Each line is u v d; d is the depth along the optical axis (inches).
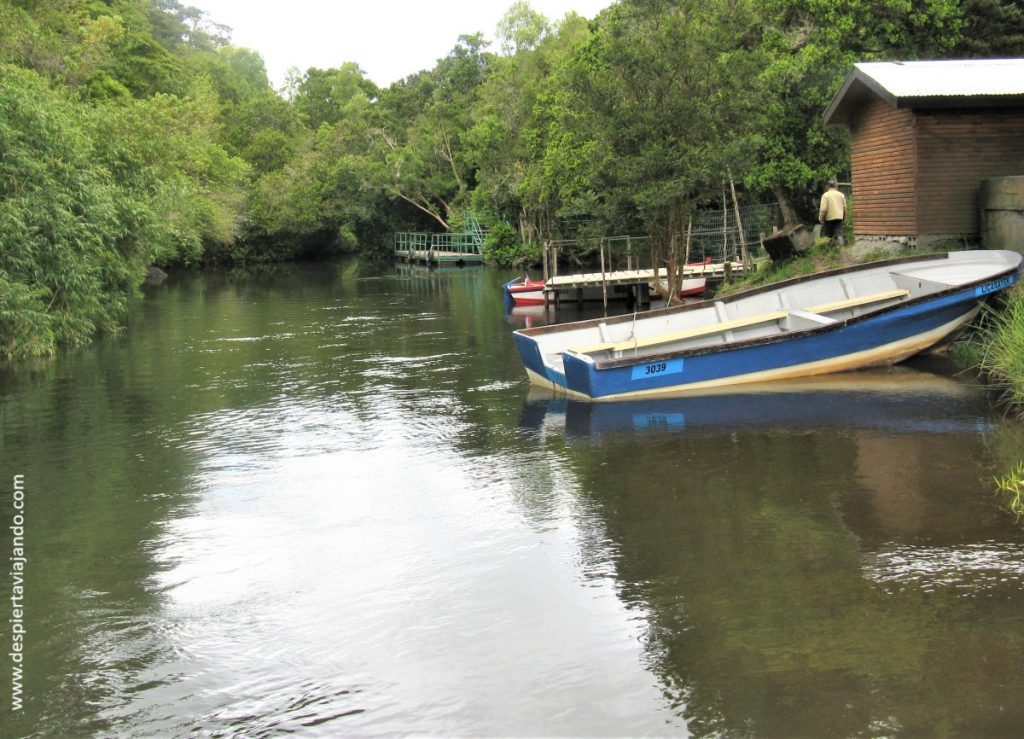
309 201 2588.6
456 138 2551.7
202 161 1861.5
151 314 1208.8
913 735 203.9
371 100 3846.0
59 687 240.2
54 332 866.8
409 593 289.9
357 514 367.6
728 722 212.5
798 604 267.1
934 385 536.4
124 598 293.3
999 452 401.7
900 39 998.4
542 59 2121.1
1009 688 219.3
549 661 243.9
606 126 821.2
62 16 1619.1
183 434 513.3
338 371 716.0
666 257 863.7
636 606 272.2
